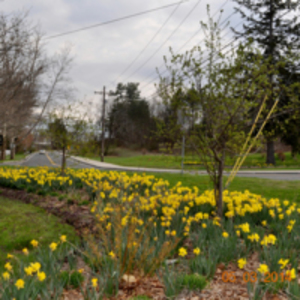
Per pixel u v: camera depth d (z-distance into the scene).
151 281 4.26
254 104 5.98
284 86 6.52
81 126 12.38
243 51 5.96
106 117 68.75
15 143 44.00
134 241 4.59
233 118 6.16
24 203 9.41
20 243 6.29
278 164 33.00
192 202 6.89
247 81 5.95
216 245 4.73
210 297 3.70
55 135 12.15
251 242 5.08
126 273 4.38
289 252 4.62
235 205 7.09
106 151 59.69
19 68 21.11
